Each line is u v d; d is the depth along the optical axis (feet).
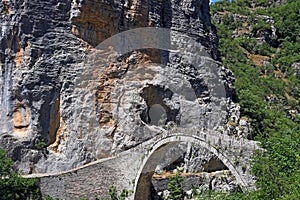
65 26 134.51
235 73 235.81
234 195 100.17
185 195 137.08
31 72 127.95
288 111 216.13
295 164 85.51
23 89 127.03
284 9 308.19
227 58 253.85
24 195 111.75
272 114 188.75
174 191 136.77
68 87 132.46
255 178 100.37
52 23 132.77
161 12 153.38
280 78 254.68
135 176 118.62
